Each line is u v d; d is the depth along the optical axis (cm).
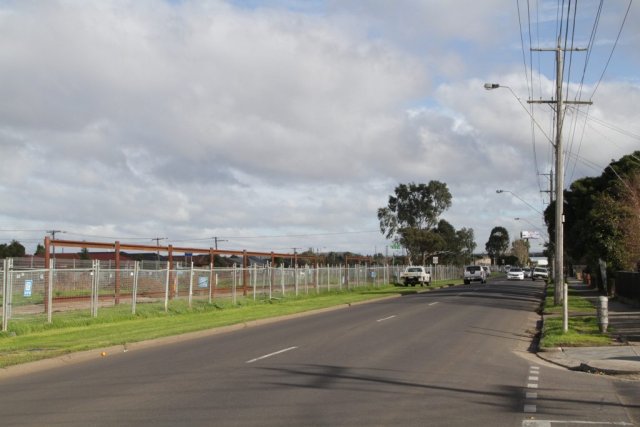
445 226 12525
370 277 6350
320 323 2434
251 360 1451
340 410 926
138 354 1628
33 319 2191
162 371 1315
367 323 2375
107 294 3069
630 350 1577
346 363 1389
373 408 939
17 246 7188
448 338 1877
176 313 2823
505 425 840
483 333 2042
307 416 889
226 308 3209
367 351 1591
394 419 871
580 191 4888
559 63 3284
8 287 2048
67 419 888
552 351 1608
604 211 3947
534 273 9088
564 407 953
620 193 4247
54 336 1955
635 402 995
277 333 2084
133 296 2633
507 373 1276
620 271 3544
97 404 988
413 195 10738
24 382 1232
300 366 1348
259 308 3259
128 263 4019
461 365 1370
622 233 3891
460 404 969
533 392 1073
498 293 4816
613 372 1287
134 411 934
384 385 1124
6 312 2014
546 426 835
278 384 1135
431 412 914
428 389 1088
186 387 1120
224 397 1025
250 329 2277
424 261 9869
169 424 852
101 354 1620
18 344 1738
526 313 2948
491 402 986
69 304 2784
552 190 5553
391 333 2017
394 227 10844
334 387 1105
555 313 2809
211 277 3241
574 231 4584
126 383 1177
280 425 840
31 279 2348
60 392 1102
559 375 1266
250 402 985
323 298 4253
